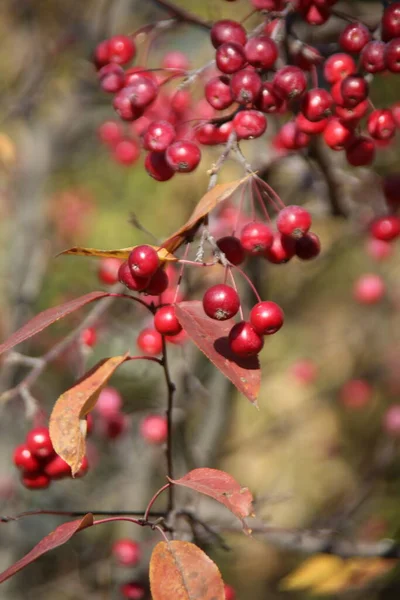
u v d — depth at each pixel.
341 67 0.60
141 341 0.66
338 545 0.73
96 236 1.22
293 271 1.21
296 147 0.64
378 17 0.75
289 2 0.61
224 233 0.77
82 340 0.71
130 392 1.02
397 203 0.68
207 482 0.55
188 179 1.12
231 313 0.54
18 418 1.12
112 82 0.63
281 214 0.57
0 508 1.14
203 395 0.87
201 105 0.71
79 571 1.07
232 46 0.58
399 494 1.06
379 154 0.93
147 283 0.55
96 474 1.20
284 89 0.58
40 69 1.22
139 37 0.68
